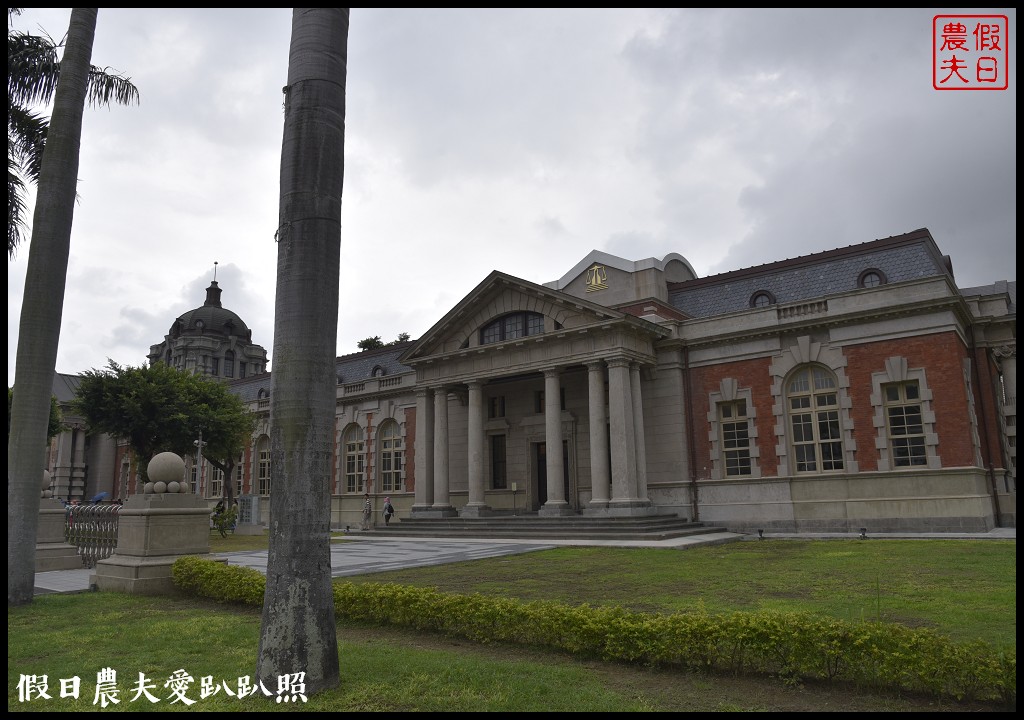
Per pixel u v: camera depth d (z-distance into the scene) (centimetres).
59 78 1308
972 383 2642
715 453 2878
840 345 2652
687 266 3631
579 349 2908
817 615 954
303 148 722
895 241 2788
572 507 3219
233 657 788
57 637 907
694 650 711
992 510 2523
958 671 601
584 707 594
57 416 3769
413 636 911
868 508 2516
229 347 6700
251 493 4741
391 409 4134
